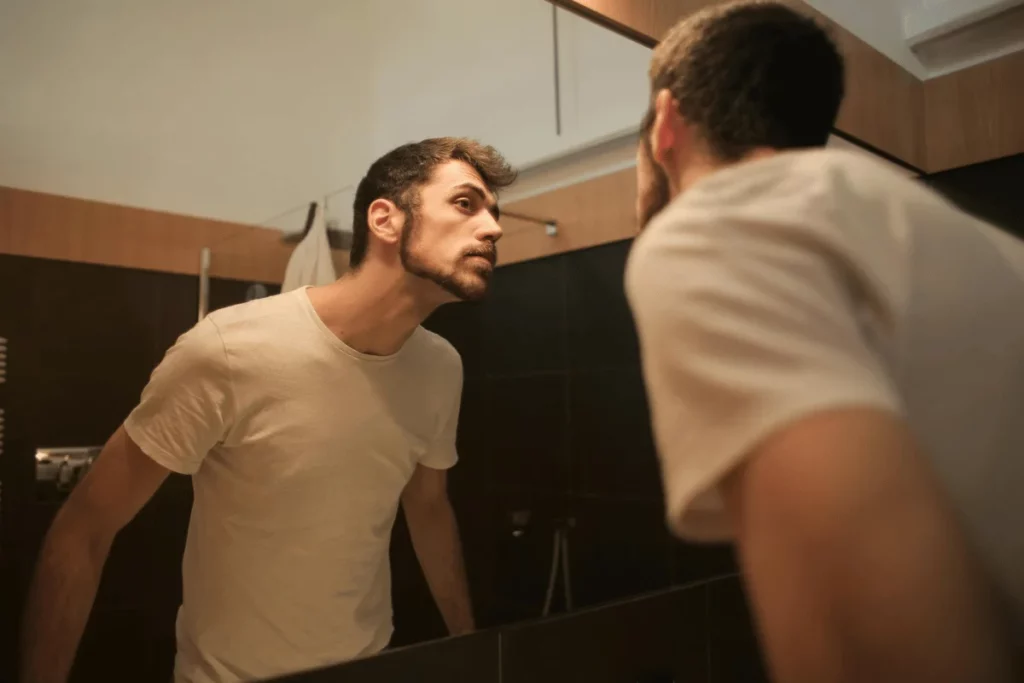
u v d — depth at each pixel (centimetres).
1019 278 36
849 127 92
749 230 31
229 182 116
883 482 24
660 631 100
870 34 100
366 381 88
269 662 79
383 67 127
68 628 79
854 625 24
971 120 104
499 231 97
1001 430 32
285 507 82
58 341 97
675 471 30
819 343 27
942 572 24
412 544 95
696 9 78
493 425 111
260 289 116
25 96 98
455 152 95
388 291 87
